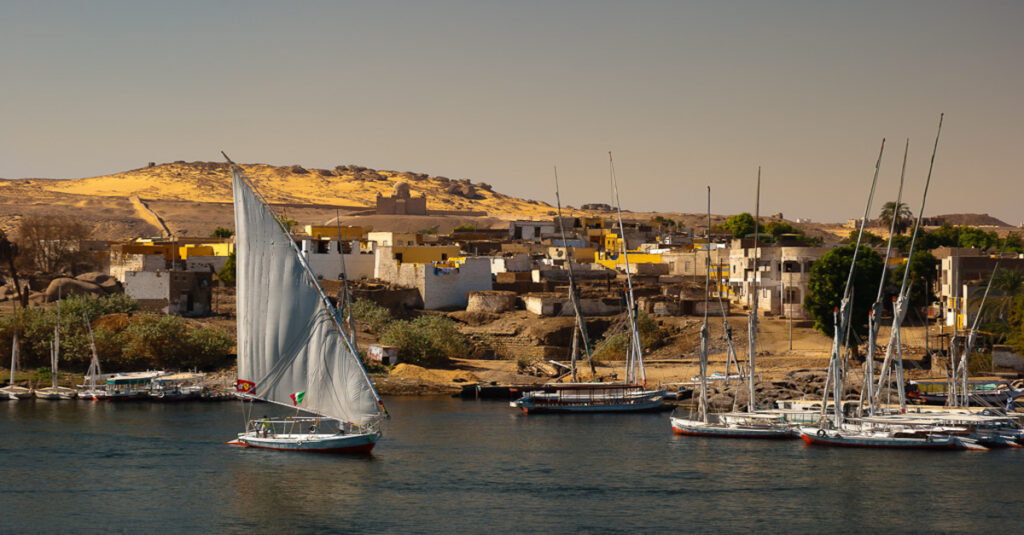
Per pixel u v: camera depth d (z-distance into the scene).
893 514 59.75
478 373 113.56
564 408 96.69
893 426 79.81
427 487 65.44
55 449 75.75
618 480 67.62
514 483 66.81
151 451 75.50
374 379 109.00
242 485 65.69
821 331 110.06
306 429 84.25
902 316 83.12
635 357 108.12
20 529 56.66
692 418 92.19
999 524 57.97
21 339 111.62
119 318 116.19
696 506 61.53
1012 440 79.31
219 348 113.69
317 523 58.06
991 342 109.06
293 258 73.62
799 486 66.12
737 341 118.56
